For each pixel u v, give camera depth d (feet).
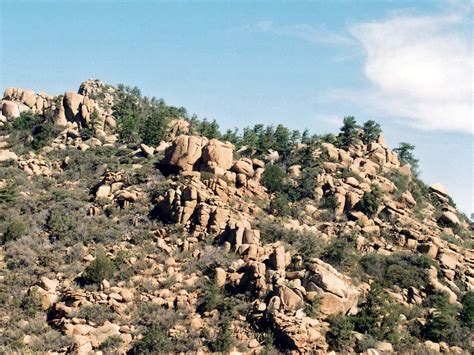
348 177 321.11
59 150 354.33
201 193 255.29
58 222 248.93
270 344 172.86
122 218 258.16
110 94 536.01
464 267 249.34
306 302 191.42
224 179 280.31
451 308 206.08
